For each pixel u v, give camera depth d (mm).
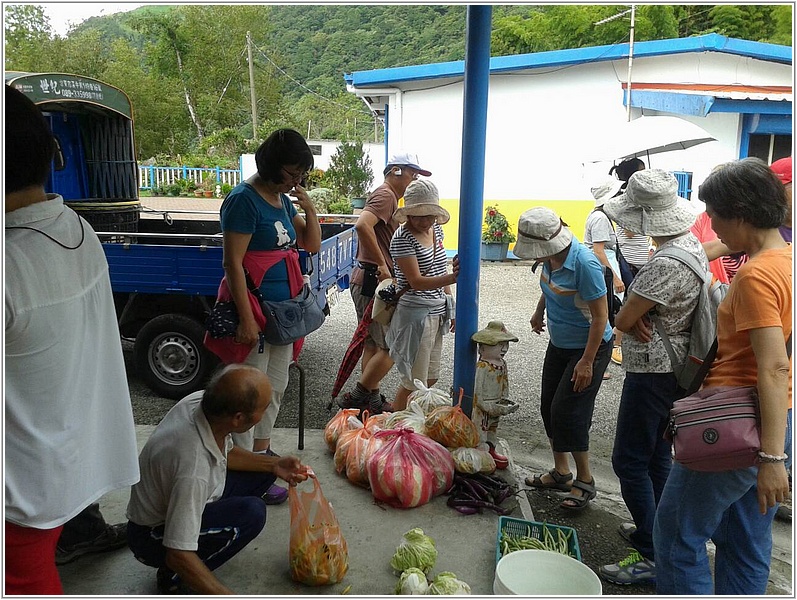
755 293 2006
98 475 1949
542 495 3729
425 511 3236
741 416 2045
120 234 5078
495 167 12523
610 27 21844
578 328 3328
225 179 25953
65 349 1747
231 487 2730
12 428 1662
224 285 3262
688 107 10375
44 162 1696
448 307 4020
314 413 4855
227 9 43500
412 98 12453
